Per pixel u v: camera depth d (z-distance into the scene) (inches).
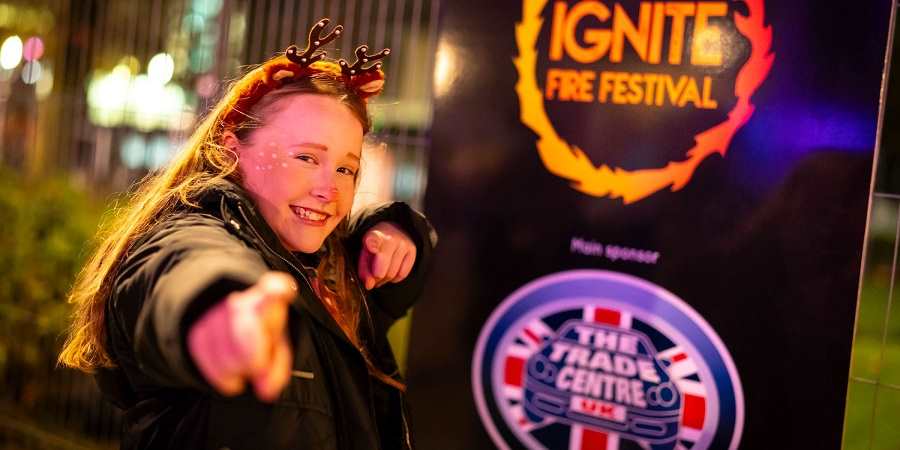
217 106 54.5
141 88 145.9
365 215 64.3
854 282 91.3
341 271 60.9
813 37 92.4
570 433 104.5
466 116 108.1
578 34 102.7
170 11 142.7
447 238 109.3
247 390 44.6
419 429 111.0
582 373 103.8
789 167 93.6
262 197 52.1
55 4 158.2
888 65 89.7
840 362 92.0
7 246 156.3
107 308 49.0
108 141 150.0
